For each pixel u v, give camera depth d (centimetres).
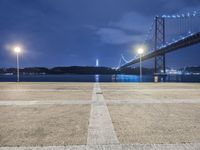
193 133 425
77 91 1210
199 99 880
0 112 628
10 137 406
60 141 383
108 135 413
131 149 345
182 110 652
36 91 1220
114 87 1517
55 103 784
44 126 479
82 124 493
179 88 1438
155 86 1631
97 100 853
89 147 355
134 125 483
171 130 445
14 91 1226
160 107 702
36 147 356
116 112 621
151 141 381
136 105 740
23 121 523
